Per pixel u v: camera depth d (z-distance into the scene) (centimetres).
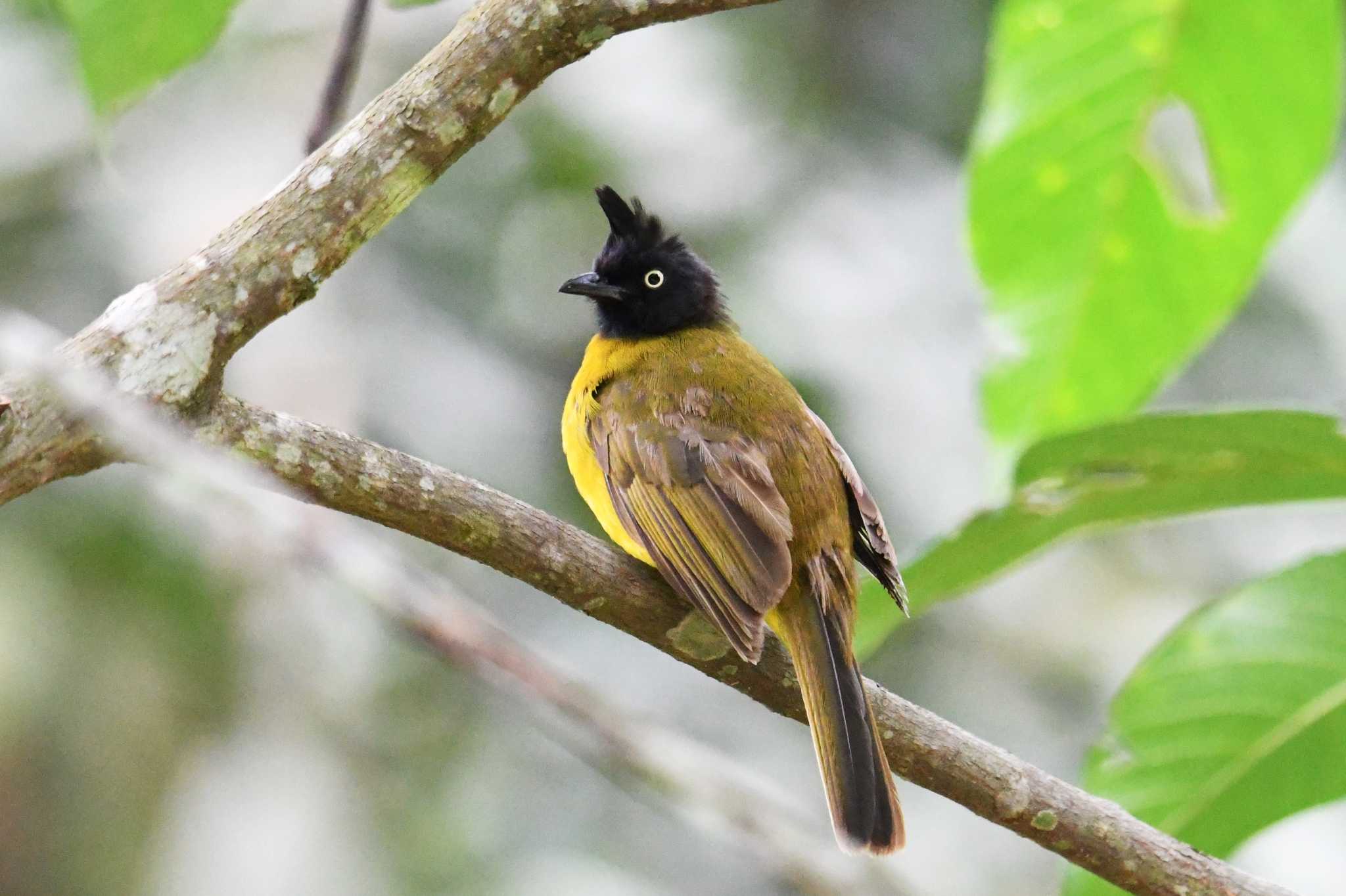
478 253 1186
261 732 1132
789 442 773
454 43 582
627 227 915
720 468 750
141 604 1130
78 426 524
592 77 1242
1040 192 788
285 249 562
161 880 1109
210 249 562
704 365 823
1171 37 759
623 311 883
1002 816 649
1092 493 653
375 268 1139
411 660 1130
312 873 1099
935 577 690
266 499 617
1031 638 1231
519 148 1220
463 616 657
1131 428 611
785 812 628
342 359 1082
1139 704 698
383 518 606
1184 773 698
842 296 1176
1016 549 682
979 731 1188
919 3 1329
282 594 1123
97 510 1123
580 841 1105
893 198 1238
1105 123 777
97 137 703
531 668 653
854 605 744
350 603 1121
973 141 807
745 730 1094
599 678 1092
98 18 680
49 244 1130
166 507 1101
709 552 725
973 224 796
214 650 1131
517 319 1182
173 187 1148
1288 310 1228
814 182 1234
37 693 1120
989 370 802
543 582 654
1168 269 786
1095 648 1230
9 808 1126
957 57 1318
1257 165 770
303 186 568
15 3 1177
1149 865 640
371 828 1116
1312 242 1229
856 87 1305
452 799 1118
